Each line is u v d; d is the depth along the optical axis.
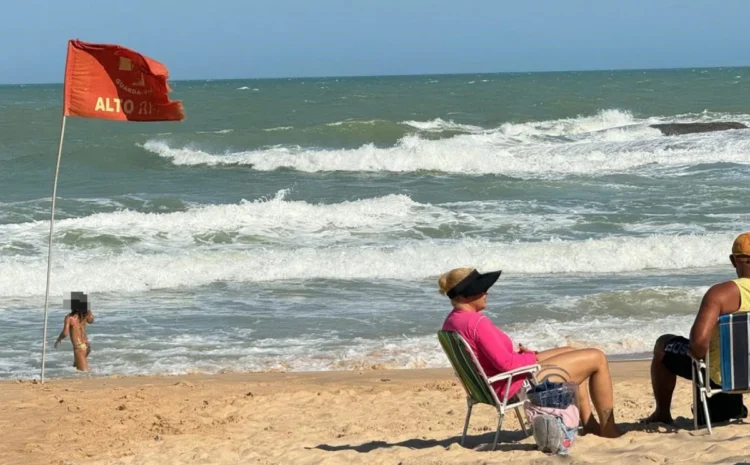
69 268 16.58
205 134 38.09
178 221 21.11
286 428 7.99
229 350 12.13
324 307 14.51
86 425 8.16
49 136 44.19
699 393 6.64
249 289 15.91
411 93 79.56
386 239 19.86
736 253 6.20
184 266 16.86
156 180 30.50
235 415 8.52
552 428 5.93
